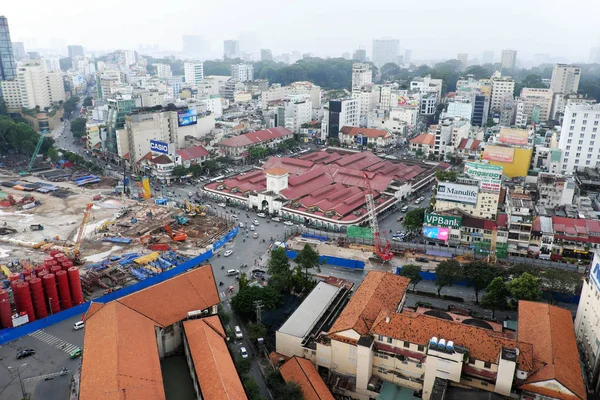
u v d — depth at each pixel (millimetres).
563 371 116562
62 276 167625
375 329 130375
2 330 153875
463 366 120188
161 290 148750
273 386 127000
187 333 136500
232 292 186250
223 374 118125
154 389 112438
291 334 143125
